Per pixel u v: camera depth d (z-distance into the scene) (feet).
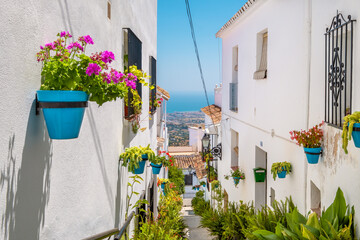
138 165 13.55
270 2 21.02
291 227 12.29
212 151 41.16
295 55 17.21
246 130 27.61
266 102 22.13
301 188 16.61
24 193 5.94
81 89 6.40
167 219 23.56
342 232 10.29
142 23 20.24
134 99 15.23
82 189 9.28
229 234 24.59
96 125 10.61
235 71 32.63
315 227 11.51
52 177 7.26
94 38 10.27
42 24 6.64
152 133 26.71
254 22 24.52
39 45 6.51
